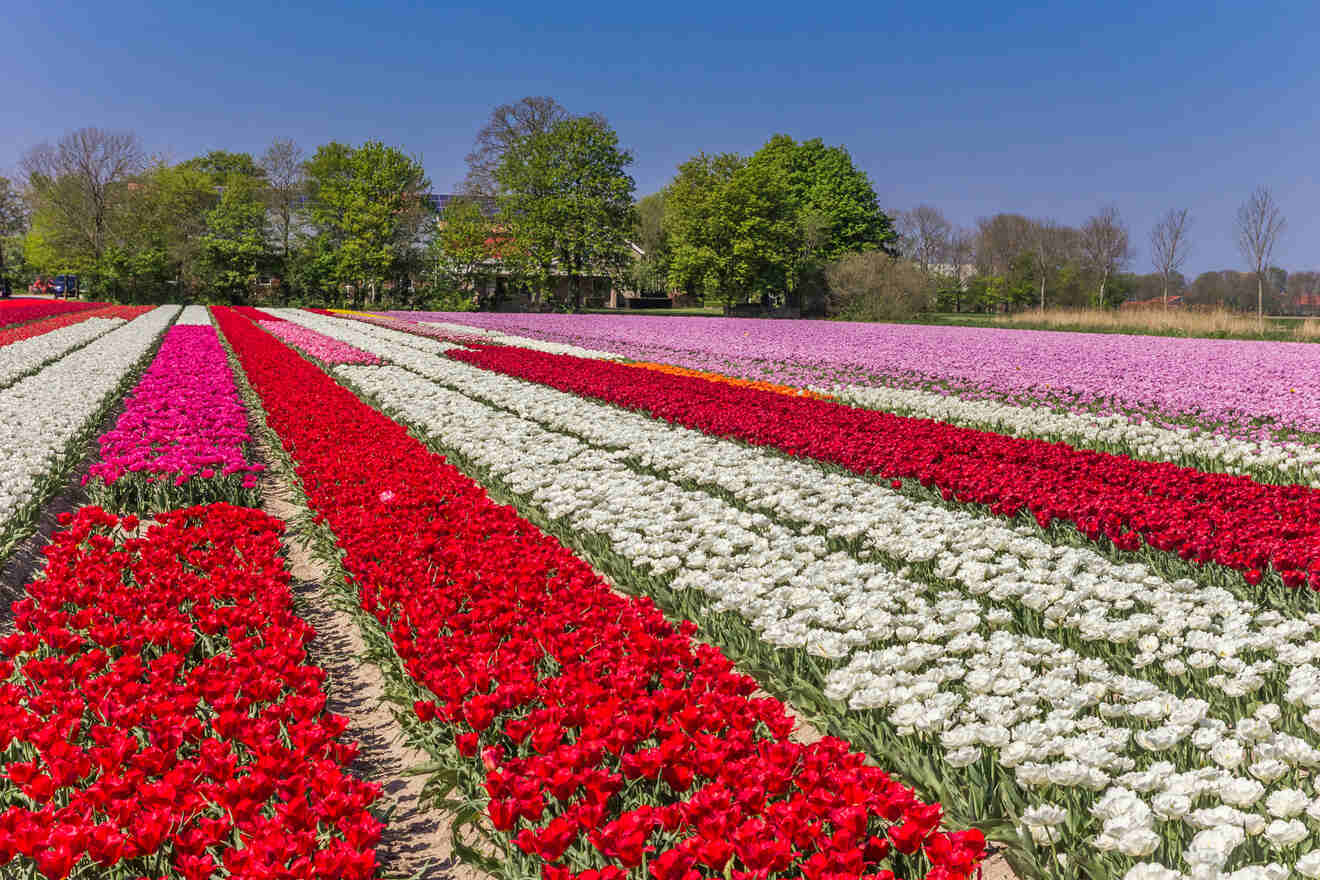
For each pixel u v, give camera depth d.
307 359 23.45
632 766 3.57
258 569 6.36
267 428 13.29
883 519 7.79
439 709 4.18
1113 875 3.16
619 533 7.32
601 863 3.29
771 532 7.74
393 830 4.11
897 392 16.84
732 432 12.34
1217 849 2.95
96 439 11.73
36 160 74.75
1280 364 22.23
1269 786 3.61
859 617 5.19
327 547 7.59
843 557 6.70
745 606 5.48
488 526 7.40
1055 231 77.88
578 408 14.73
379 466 9.39
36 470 8.71
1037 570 5.94
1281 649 4.53
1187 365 22.20
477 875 3.76
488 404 16.52
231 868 2.95
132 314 45.28
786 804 3.17
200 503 8.88
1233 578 6.18
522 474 9.56
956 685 4.81
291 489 9.96
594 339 34.78
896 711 4.13
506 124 69.62
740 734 3.72
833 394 17.52
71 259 71.62
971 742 3.87
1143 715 3.91
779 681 4.97
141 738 4.28
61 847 2.88
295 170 77.19
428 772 4.29
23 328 30.81
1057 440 12.85
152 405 13.17
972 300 82.56
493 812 3.07
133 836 3.07
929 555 6.48
